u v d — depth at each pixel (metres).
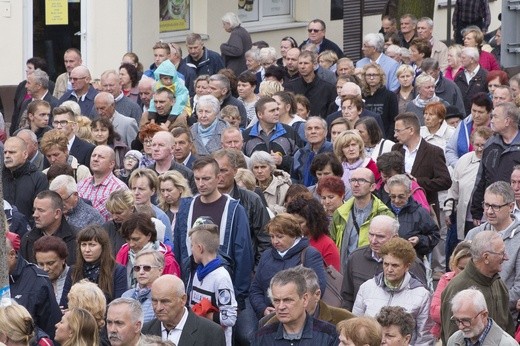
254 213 25.66
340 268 25.19
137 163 30.67
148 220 23.75
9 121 44.25
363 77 36.47
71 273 23.45
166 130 30.94
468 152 31.27
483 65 43.03
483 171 28.89
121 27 45.84
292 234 23.34
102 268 23.20
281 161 30.88
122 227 23.81
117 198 25.14
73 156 31.22
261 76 42.12
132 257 23.75
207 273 22.94
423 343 22.52
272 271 23.41
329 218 26.22
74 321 19.70
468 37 43.31
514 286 23.44
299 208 24.45
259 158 28.03
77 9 45.72
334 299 23.78
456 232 30.31
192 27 49.78
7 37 45.16
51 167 28.73
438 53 44.12
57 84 40.31
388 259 22.41
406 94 37.41
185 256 24.80
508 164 28.53
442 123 33.06
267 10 52.91
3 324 18.89
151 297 21.33
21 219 26.45
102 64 45.97
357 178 25.62
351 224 25.83
